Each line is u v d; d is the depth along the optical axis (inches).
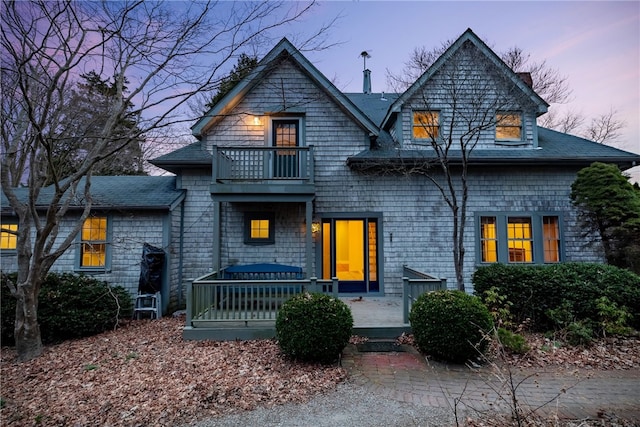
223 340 233.6
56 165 236.8
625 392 154.4
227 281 243.1
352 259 356.8
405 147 359.9
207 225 357.7
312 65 353.7
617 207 297.4
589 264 269.9
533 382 164.6
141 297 305.9
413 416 134.3
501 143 358.0
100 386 165.2
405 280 242.2
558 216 349.1
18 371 189.9
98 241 331.9
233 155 346.9
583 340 210.4
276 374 175.3
